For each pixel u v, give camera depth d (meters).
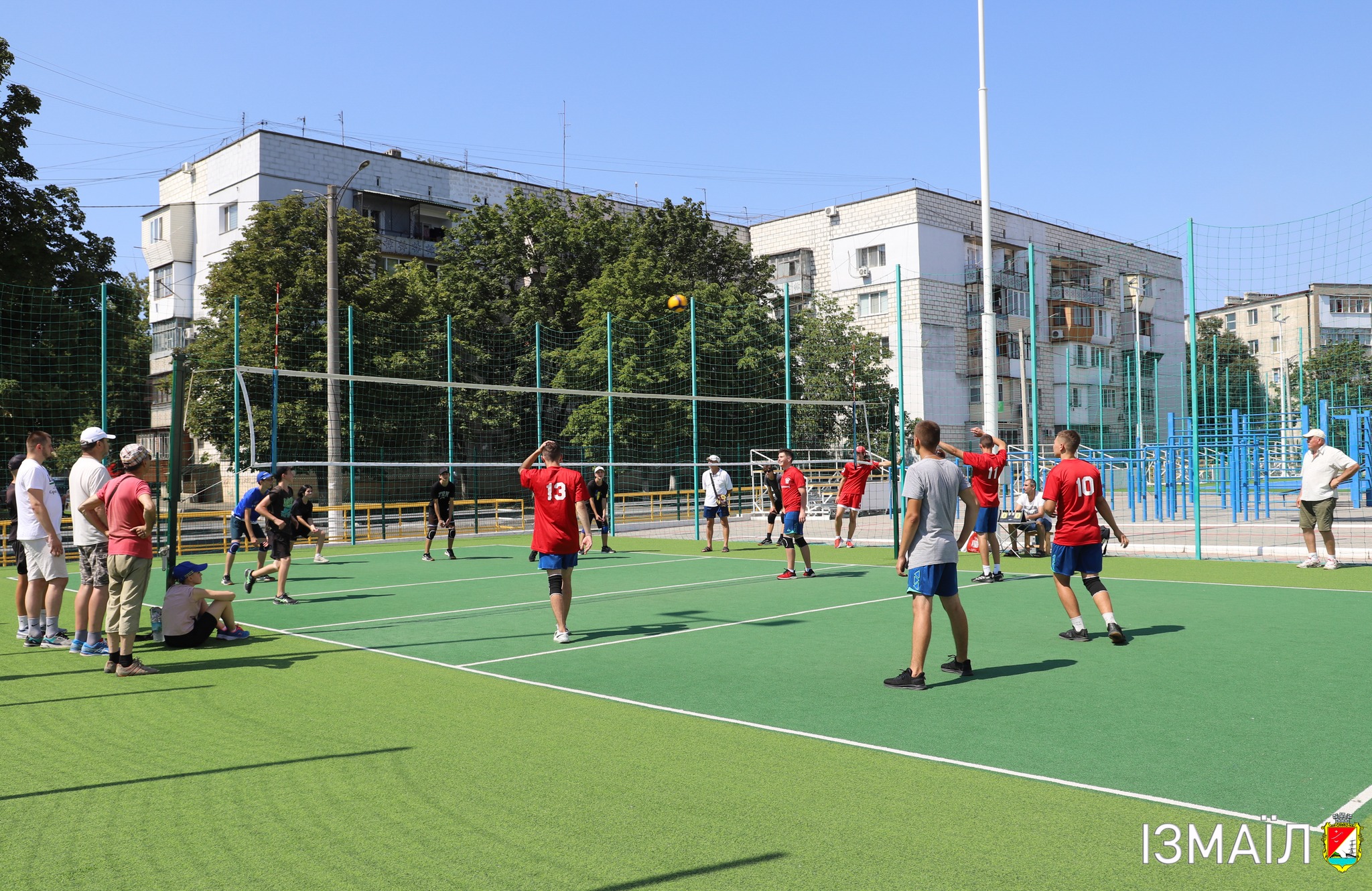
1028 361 53.94
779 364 34.22
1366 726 5.63
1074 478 8.34
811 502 30.25
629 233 42.81
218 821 4.32
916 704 6.32
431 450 31.25
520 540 23.52
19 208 26.88
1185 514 26.89
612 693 6.81
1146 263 64.25
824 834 4.06
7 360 21.56
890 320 50.88
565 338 40.88
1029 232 56.47
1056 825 4.13
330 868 3.79
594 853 3.89
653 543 21.17
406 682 7.29
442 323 36.03
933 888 3.52
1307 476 14.05
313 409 28.81
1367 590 11.66
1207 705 6.16
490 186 52.06
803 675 7.33
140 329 24.41
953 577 7.00
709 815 4.31
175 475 9.22
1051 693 6.55
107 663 8.00
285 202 34.72
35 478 8.80
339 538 22.77
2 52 26.33
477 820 4.29
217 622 9.12
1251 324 73.25
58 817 4.40
